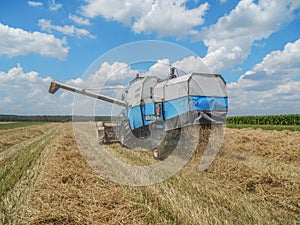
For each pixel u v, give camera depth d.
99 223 4.05
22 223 4.16
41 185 5.96
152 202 4.73
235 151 8.70
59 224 4.14
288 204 4.53
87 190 5.55
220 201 4.61
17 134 23.83
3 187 5.98
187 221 3.83
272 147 9.42
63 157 8.98
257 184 5.55
